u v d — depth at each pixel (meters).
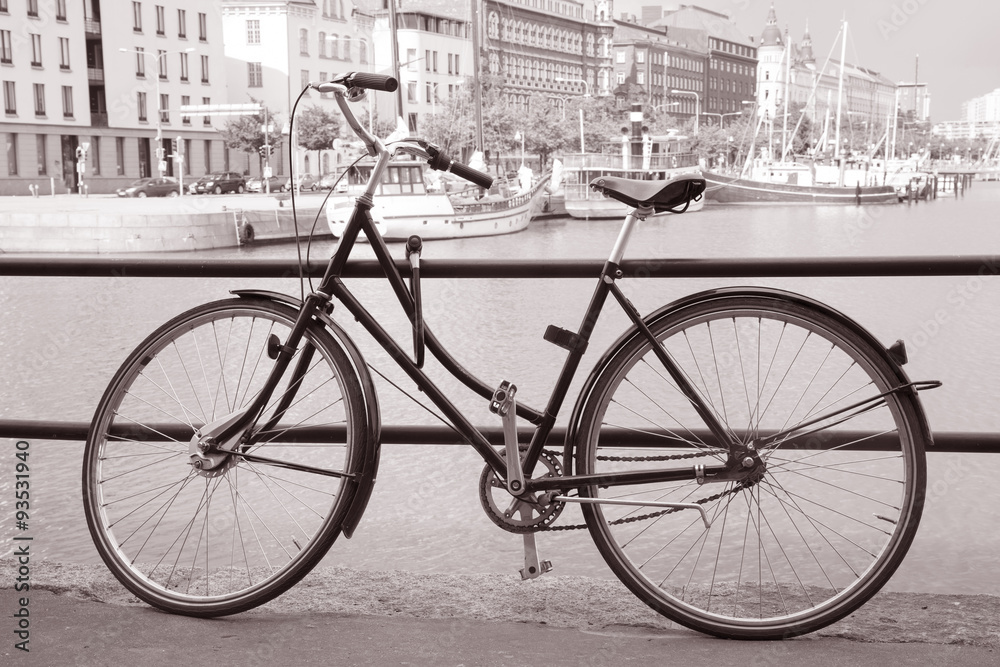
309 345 2.31
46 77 54.69
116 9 58.72
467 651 2.09
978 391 12.87
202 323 2.38
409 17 81.81
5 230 31.59
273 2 73.25
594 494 2.22
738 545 5.88
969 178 125.81
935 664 2.03
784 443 2.25
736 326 2.24
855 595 2.17
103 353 17.72
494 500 2.28
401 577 2.55
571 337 2.24
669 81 129.88
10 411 13.43
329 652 2.08
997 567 7.43
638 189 2.19
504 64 96.12
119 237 31.67
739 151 89.50
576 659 2.05
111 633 2.18
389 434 2.71
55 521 8.01
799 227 48.47
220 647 2.11
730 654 2.09
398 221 36.47
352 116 2.27
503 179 43.19
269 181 58.44
